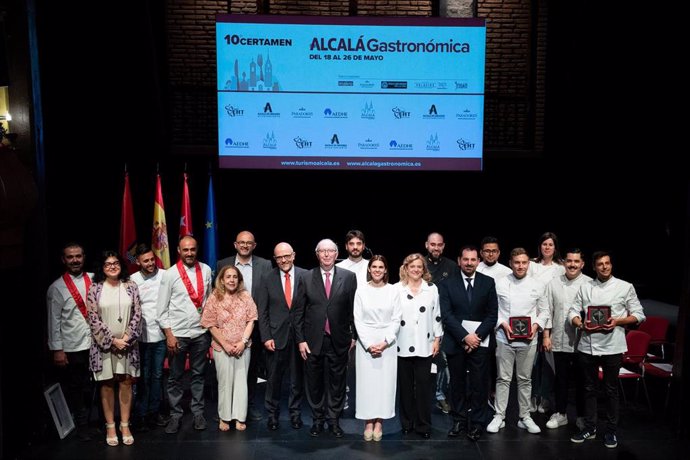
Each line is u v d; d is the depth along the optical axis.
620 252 10.45
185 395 7.04
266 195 9.67
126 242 7.75
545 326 6.04
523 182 9.87
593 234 10.04
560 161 9.83
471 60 8.80
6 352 5.64
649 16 8.73
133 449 5.70
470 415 5.98
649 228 10.23
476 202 9.85
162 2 9.32
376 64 8.74
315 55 8.69
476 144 8.93
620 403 6.90
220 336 5.95
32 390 5.85
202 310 6.06
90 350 5.69
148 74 8.88
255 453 5.63
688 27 7.43
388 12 9.69
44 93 8.16
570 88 9.68
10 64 5.83
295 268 6.22
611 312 5.84
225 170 9.54
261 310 6.02
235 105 8.69
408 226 9.84
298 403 6.16
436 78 8.80
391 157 8.88
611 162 9.73
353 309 5.86
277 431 6.10
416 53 8.75
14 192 5.37
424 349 5.83
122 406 5.81
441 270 6.89
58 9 8.24
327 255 5.85
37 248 5.94
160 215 7.89
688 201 6.23
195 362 6.09
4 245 5.41
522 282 6.04
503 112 9.97
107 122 8.81
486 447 5.78
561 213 9.92
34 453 5.64
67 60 8.39
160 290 5.94
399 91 8.80
